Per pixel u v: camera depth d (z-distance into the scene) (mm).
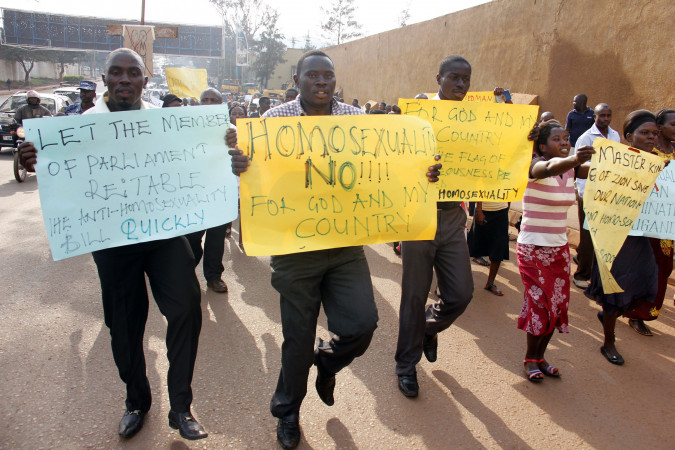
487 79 12016
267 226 2383
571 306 4770
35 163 2217
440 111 3240
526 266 3348
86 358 3338
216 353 3500
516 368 3490
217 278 4723
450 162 3254
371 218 2512
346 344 2445
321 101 2539
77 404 2830
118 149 2350
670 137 3803
